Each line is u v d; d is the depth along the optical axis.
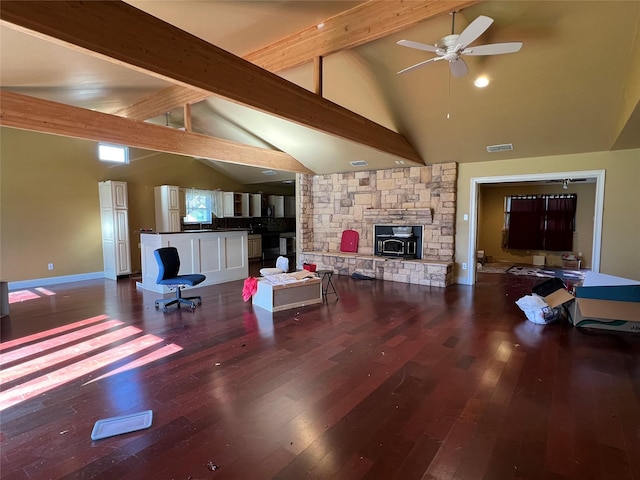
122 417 2.28
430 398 2.50
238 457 1.91
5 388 2.67
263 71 3.15
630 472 1.78
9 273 6.24
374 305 5.00
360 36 3.43
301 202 8.21
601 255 5.32
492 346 3.44
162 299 5.23
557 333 3.80
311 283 5.04
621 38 3.34
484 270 8.27
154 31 2.31
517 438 2.06
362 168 7.41
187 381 2.77
